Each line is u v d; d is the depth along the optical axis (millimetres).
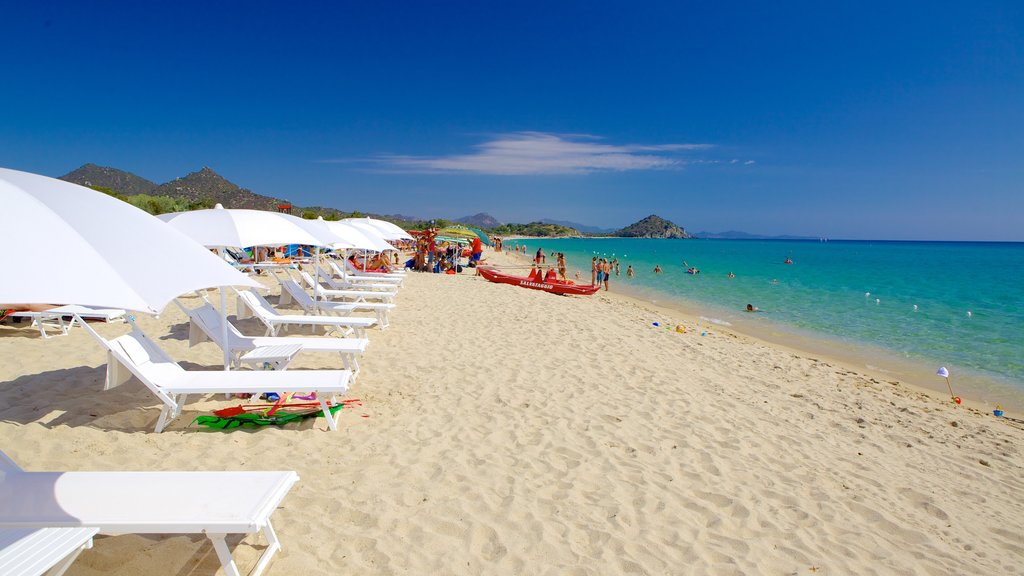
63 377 5738
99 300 2055
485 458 4402
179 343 7637
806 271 37188
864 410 6910
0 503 2520
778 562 3309
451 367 7031
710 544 3432
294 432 4648
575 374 7031
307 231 6871
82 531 2336
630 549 3301
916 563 3445
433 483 3922
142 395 5309
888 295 22578
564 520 3566
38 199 2441
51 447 4062
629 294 21859
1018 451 5844
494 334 9289
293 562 2910
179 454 4109
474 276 21641
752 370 8508
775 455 4965
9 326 8031
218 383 4637
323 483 3799
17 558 2148
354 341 6332
